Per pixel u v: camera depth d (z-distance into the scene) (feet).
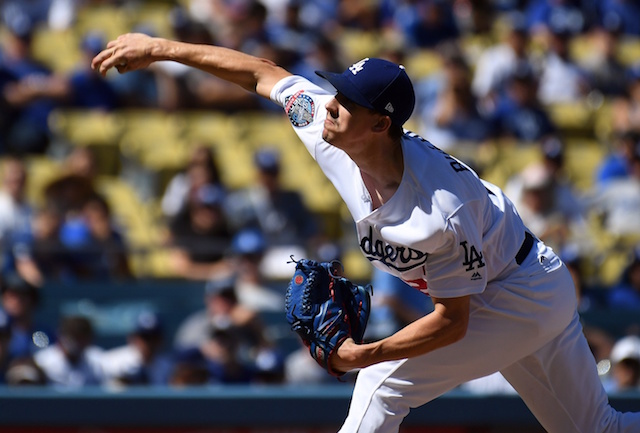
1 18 126.93
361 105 37.86
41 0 129.29
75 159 94.12
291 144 108.47
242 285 84.64
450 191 38.52
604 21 142.72
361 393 43.21
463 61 106.83
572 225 93.50
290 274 86.89
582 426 44.32
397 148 38.99
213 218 89.20
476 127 105.29
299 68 113.29
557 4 140.36
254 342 79.05
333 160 41.73
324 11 135.13
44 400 63.52
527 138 109.81
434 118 105.81
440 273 38.99
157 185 101.60
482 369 42.50
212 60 44.62
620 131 112.88
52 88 107.24
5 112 104.78
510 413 65.46
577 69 126.62
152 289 85.81
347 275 88.99
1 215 86.22
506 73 115.85
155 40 44.86
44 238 86.84
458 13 137.59
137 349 76.84
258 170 92.38
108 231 88.74
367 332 76.48
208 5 127.24
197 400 64.64
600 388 44.47
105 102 108.58
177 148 104.63
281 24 121.90
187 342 78.13
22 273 83.76
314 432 65.21
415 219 38.58
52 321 83.15
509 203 42.47
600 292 87.76
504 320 41.78
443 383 42.73
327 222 99.45
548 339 42.55
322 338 40.68
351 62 119.03
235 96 111.75
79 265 85.92
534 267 42.01
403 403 42.70
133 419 64.13
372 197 40.16
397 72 38.40
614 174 100.12
